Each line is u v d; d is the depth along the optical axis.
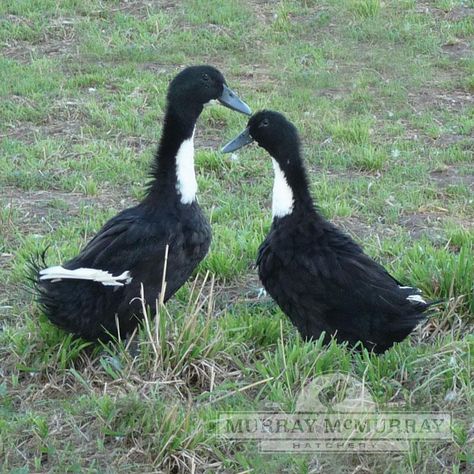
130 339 6.76
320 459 5.80
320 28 13.82
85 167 10.05
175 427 5.84
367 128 10.95
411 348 6.81
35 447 5.89
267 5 14.62
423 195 9.59
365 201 9.44
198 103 7.24
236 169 10.05
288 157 7.06
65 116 11.27
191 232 6.95
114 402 6.07
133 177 9.82
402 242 8.48
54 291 6.58
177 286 7.02
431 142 10.87
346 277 6.72
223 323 6.99
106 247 6.75
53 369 6.61
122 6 14.35
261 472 5.70
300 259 6.81
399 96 12.02
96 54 12.93
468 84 12.27
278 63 12.87
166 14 14.05
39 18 13.77
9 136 10.78
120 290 6.70
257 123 7.25
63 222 8.93
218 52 13.20
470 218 9.18
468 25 13.80
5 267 8.07
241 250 8.29
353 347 6.79
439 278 7.50
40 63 12.48
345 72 12.62
